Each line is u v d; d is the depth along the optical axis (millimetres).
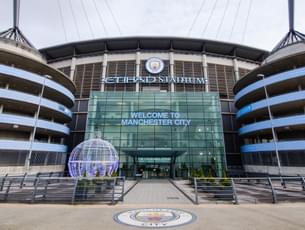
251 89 32875
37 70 33094
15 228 7148
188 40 43812
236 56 47250
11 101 27328
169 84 41562
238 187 19109
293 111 31047
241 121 39812
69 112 36500
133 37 43219
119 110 35438
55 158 32938
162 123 34312
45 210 9992
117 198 13180
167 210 10117
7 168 24844
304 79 28234
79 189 12430
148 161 33500
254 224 7609
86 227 7281
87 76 43531
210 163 31969
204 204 11688
